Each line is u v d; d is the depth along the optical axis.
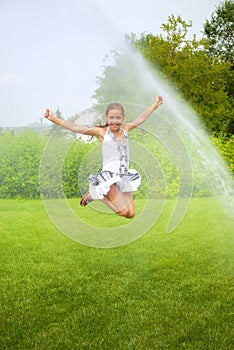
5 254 5.38
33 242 5.94
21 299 3.91
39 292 4.06
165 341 3.05
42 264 4.95
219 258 5.15
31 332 3.24
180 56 14.39
